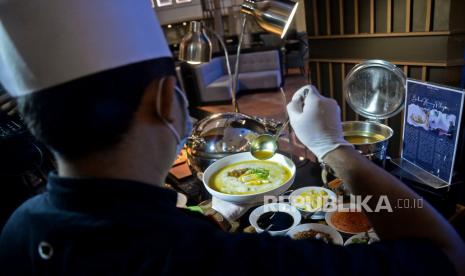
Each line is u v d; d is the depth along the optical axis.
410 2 1.71
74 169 0.39
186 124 0.49
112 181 0.37
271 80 5.86
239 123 1.17
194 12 7.78
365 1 1.91
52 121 0.36
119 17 0.38
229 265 0.35
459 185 0.92
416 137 0.98
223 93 5.58
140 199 0.38
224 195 0.92
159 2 7.74
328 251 0.39
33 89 0.37
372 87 1.07
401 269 0.39
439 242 0.44
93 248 0.36
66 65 0.35
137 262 0.35
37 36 0.36
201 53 1.25
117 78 0.36
